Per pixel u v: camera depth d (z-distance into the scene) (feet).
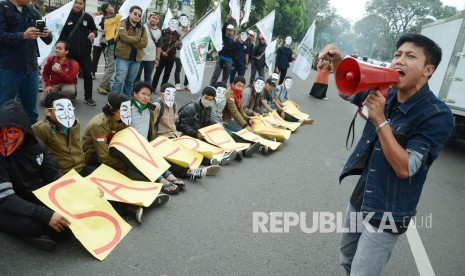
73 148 12.16
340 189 17.03
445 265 11.89
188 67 23.94
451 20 28.86
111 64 25.29
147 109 15.70
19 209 9.18
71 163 12.06
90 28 21.93
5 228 9.41
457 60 26.76
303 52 34.76
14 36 13.23
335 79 5.93
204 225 11.85
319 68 7.34
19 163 9.95
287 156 20.74
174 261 9.85
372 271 6.77
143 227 11.15
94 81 29.48
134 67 23.18
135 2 22.47
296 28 160.35
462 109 26.40
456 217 15.90
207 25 24.11
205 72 47.73
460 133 28.12
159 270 9.40
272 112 27.27
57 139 11.68
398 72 6.03
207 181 15.28
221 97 20.62
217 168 15.76
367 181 6.75
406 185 6.49
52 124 11.54
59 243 9.78
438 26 32.01
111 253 9.71
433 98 6.32
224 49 31.40
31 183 10.37
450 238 13.85
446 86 27.50
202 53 24.08
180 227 11.50
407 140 6.27
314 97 44.93
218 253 10.51
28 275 8.48
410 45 6.18
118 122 13.65
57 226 9.38
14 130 9.18
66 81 20.92
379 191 6.63
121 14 22.25
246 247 11.04
